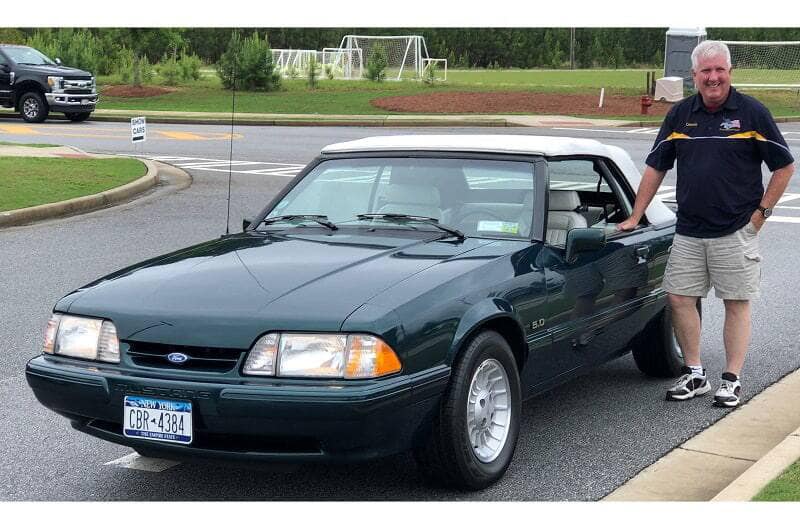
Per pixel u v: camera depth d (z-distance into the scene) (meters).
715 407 6.52
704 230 6.41
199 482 5.30
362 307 4.64
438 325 4.77
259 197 16.31
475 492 5.10
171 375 4.63
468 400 4.92
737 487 4.76
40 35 47.72
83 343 4.93
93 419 4.95
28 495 5.13
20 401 6.71
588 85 45.75
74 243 12.34
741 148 6.26
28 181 16.66
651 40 77.50
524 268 5.42
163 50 47.78
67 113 31.00
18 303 9.28
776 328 8.61
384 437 4.57
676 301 6.62
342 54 52.25
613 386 7.03
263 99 37.94
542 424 6.20
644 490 5.11
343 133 28.11
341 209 6.07
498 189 5.91
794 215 14.82
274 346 4.57
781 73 42.72
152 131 28.50
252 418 4.49
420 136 6.58
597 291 6.00
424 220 5.82
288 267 5.13
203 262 5.34
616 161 6.78
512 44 76.31
